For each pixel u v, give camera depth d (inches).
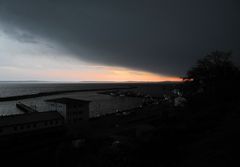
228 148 393.4
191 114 949.8
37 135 1512.1
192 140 538.3
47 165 1021.8
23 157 1139.9
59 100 2187.5
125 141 1208.8
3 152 1192.8
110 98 6314.0
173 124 813.2
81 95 7509.8
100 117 2353.6
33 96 6373.0
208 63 1569.9
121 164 685.9
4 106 4217.5
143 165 532.7
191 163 390.6
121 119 2134.6
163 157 492.7
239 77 1407.5
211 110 865.5
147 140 690.2
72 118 2009.1
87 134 1529.3
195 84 1566.2
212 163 354.6
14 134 1451.8
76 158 1071.6
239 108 741.9
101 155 984.9
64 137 1464.1
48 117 1670.8
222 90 1190.9
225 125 570.9
